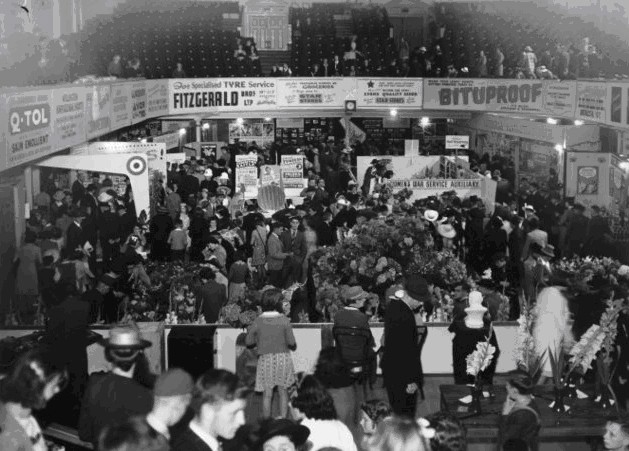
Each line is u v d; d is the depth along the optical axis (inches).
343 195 855.1
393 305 390.0
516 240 722.8
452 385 396.2
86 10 1315.2
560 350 381.1
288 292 552.4
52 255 558.3
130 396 242.5
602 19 1318.9
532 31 1307.8
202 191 864.3
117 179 826.8
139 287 538.3
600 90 908.6
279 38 1472.7
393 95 1243.2
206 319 527.5
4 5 896.9
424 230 569.3
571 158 900.6
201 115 1222.3
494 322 482.6
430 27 1459.2
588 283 497.7
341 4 1492.4
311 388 271.9
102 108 835.4
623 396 388.8
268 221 819.4
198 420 217.2
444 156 1031.0
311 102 1246.3
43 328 470.3
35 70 848.3
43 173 818.2
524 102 1132.5
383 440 201.5
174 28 1295.5
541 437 353.1
